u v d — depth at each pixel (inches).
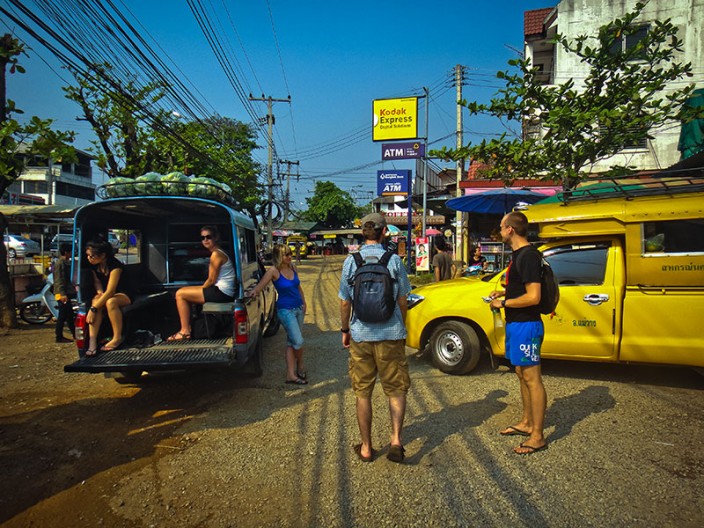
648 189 199.0
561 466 137.8
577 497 122.2
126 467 145.3
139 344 207.2
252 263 271.7
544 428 164.1
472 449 149.5
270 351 292.4
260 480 135.3
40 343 331.3
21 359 283.7
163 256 259.0
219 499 126.2
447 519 114.6
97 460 150.4
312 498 125.2
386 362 139.4
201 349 197.0
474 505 119.9
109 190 223.0
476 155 325.7
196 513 120.1
